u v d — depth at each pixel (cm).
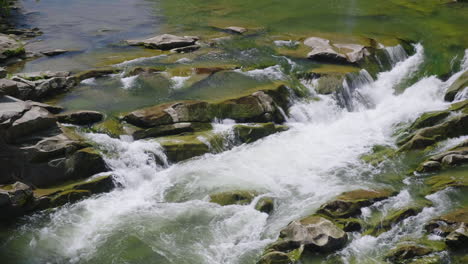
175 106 1509
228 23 2422
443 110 1612
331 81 1786
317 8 2678
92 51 2033
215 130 1489
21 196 1142
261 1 2873
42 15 2616
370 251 1057
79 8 2777
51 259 1045
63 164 1247
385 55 2014
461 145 1438
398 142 1512
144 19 2534
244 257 1045
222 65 1866
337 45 2042
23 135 1248
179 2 2912
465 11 2562
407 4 2731
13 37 2197
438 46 2109
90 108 1522
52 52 1983
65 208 1189
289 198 1249
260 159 1423
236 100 1585
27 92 1505
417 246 1049
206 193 1252
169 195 1252
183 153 1392
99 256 1050
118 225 1140
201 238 1105
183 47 2048
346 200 1176
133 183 1295
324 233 1054
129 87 1677
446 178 1311
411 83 1912
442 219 1123
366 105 1809
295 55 2000
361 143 1530
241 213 1186
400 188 1293
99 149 1314
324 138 1562
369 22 2406
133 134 1412
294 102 1708
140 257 1048
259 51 2039
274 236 1105
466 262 1017
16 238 1097
